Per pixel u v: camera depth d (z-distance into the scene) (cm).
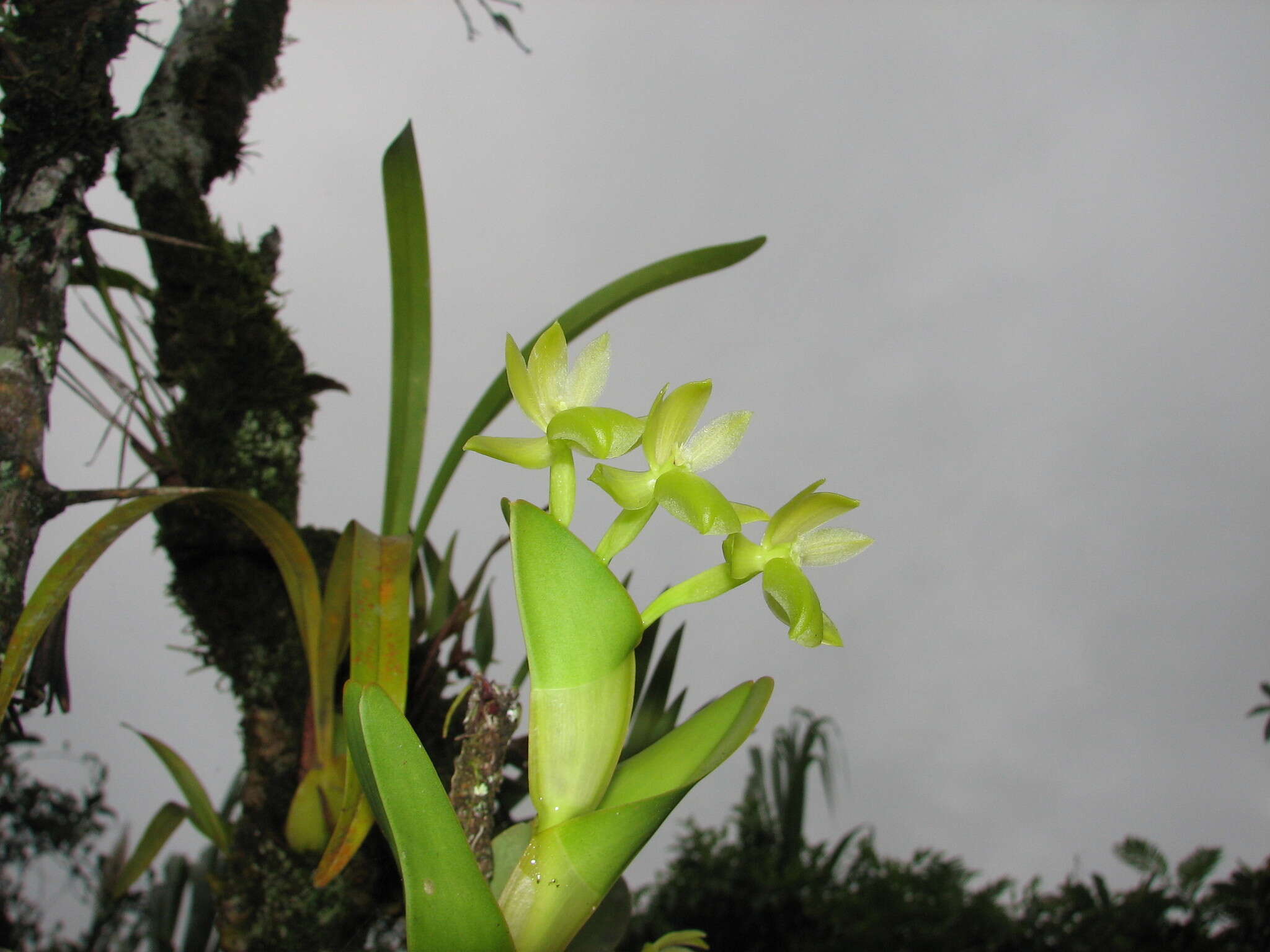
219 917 36
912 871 111
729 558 26
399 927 37
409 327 40
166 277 42
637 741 37
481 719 26
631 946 51
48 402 33
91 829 75
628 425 25
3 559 30
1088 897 107
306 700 39
